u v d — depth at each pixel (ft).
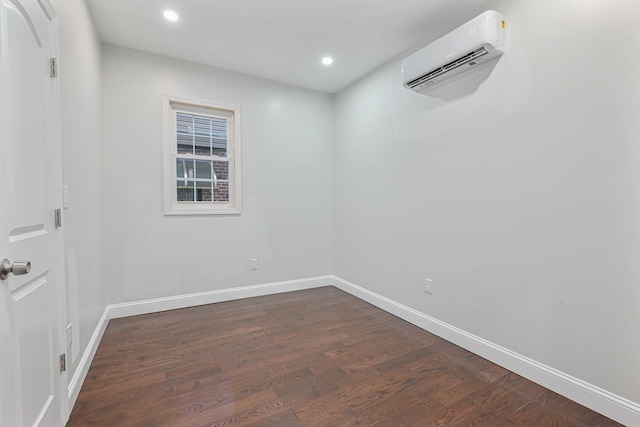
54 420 4.59
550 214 6.05
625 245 5.10
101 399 5.68
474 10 7.43
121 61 9.44
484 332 7.36
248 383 6.25
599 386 5.42
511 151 6.69
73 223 5.77
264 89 11.81
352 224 12.22
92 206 7.50
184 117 10.73
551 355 6.09
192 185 10.93
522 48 6.41
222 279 11.28
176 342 8.02
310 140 12.86
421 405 5.61
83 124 6.64
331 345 7.95
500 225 6.96
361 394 5.92
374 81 10.90
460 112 7.81
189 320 9.48
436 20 7.92
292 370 6.75
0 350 3.17
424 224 8.97
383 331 8.83
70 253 5.55
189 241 10.63
